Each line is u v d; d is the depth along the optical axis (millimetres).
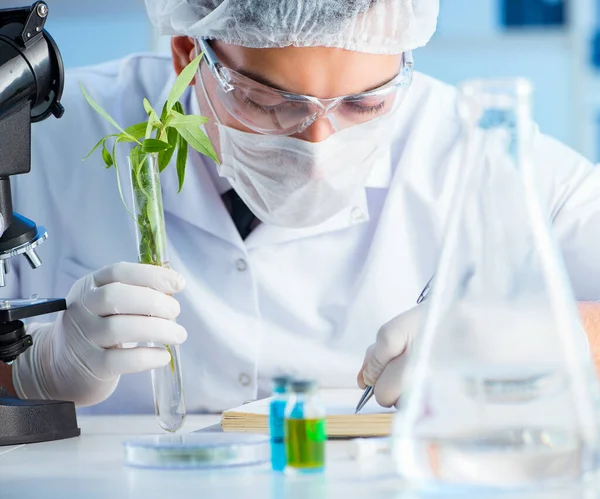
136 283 1381
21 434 1147
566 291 630
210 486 759
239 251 1923
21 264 2074
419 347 637
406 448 629
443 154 2068
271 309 1959
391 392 1126
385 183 2021
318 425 807
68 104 2117
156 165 1264
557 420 608
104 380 1490
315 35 1502
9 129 1215
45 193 2070
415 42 1594
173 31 1708
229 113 1646
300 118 1586
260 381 1952
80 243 2047
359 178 1741
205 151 1265
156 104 2072
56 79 1291
